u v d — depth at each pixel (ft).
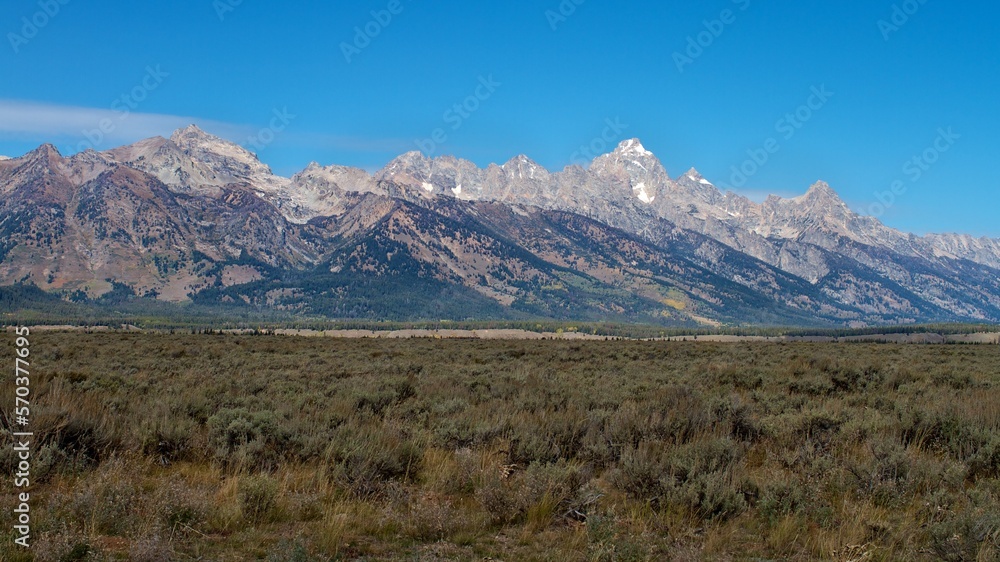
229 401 46.98
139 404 43.42
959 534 23.80
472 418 42.09
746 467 33.63
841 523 26.81
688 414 41.06
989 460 33.24
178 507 26.12
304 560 22.40
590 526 25.91
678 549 24.26
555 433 38.37
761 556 24.84
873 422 39.73
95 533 24.17
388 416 44.45
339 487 30.73
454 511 28.02
